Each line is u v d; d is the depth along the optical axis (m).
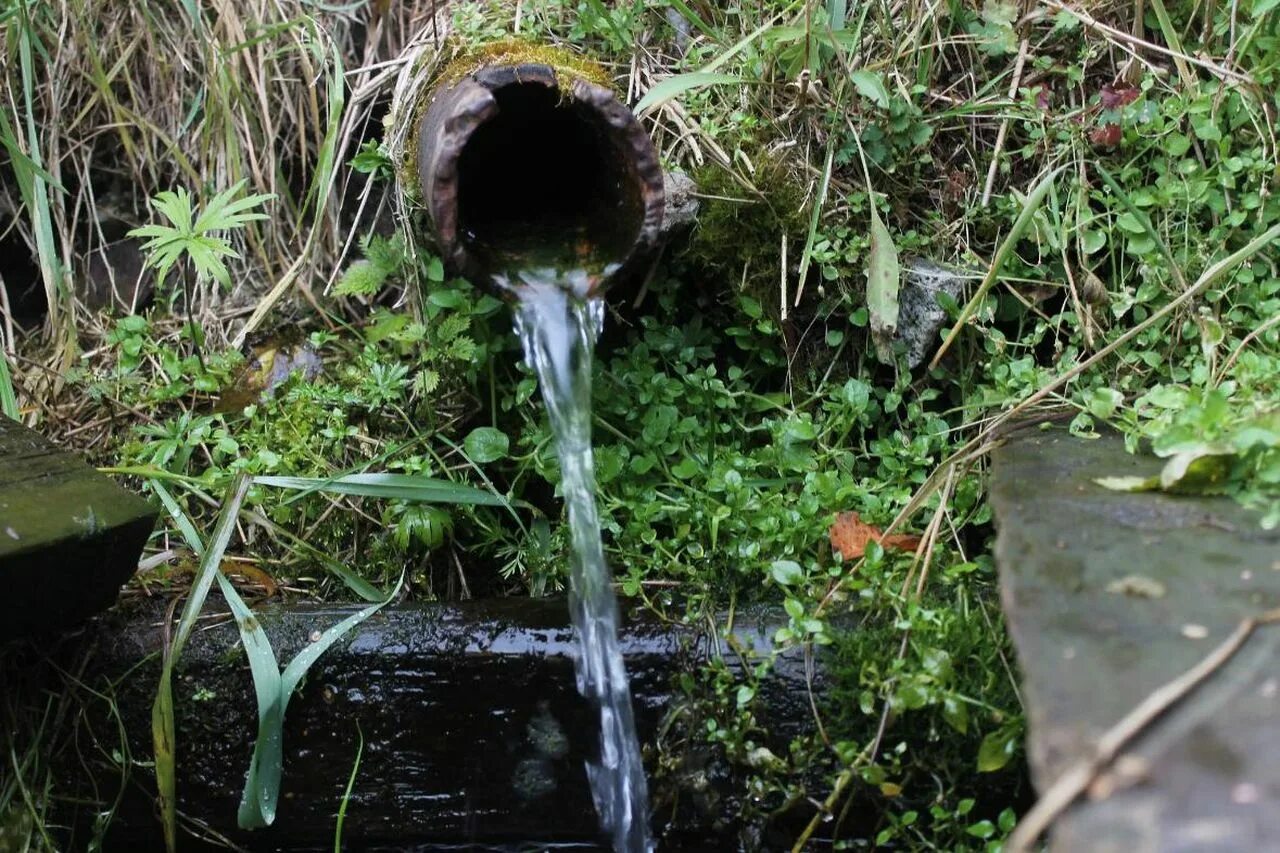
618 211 2.10
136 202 3.08
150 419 2.61
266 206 2.95
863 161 2.38
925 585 1.95
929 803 1.85
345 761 2.01
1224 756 1.06
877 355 2.37
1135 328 2.03
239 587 2.24
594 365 2.40
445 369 2.50
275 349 2.74
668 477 2.32
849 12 2.56
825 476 2.18
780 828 1.93
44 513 1.76
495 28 2.54
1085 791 1.05
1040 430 2.03
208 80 2.93
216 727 2.02
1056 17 2.50
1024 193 2.45
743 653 1.90
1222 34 2.47
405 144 2.42
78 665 2.02
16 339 2.92
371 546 2.37
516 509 2.39
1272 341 2.14
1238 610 1.30
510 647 1.98
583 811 2.02
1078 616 1.32
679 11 2.48
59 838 2.03
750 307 2.36
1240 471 1.62
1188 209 2.29
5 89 2.99
